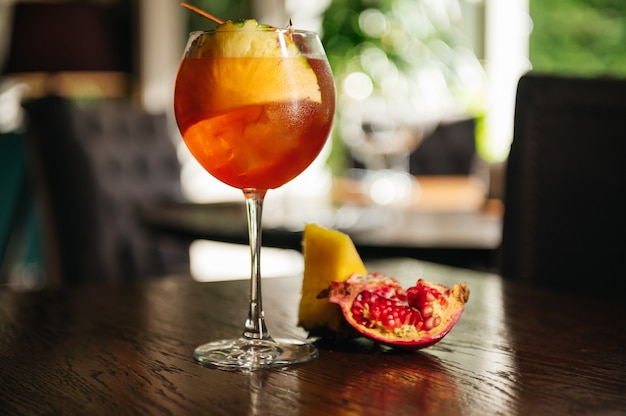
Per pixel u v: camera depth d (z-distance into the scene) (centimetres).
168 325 91
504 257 137
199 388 72
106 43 397
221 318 94
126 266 275
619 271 130
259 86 77
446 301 81
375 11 447
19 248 317
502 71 485
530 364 77
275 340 83
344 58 446
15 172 307
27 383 73
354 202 214
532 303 100
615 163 130
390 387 71
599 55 464
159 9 485
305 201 217
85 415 67
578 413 66
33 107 244
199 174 480
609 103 131
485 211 195
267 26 79
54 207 243
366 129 280
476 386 72
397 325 80
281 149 79
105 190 271
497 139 482
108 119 284
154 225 191
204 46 79
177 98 81
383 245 158
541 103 133
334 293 81
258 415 66
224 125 78
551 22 476
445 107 469
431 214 191
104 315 96
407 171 343
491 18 486
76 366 78
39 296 105
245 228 174
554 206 133
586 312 96
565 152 133
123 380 74
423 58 455
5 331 89
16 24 383
